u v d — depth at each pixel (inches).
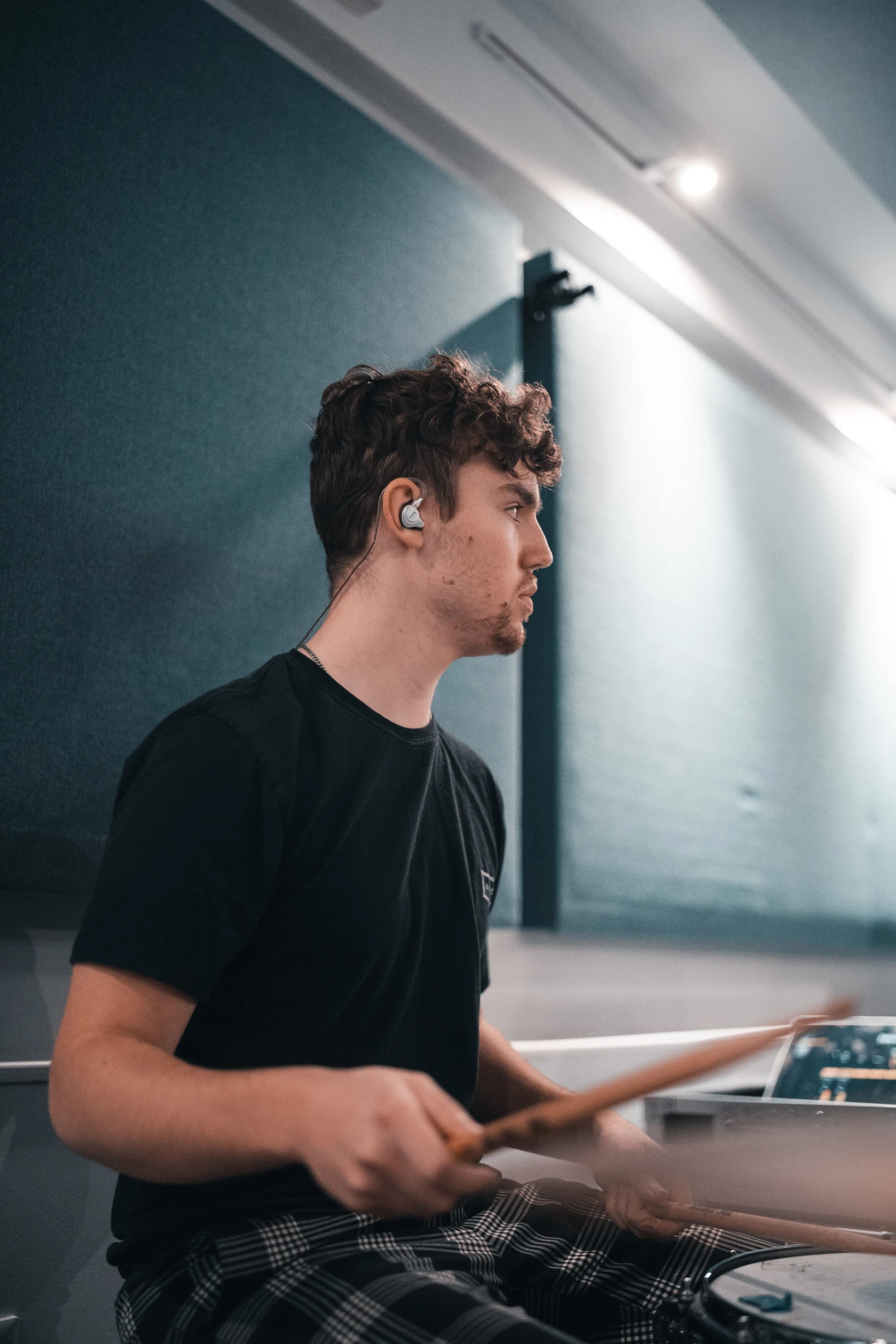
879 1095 53.7
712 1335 24.9
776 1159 36.7
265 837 29.6
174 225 52.2
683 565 85.4
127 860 27.4
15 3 47.2
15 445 44.4
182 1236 29.1
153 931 26.5
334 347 59.4
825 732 101.7
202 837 28.2
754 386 107.8
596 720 73.8
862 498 114.9
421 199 67.2
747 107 85.5
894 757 113.0
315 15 64.6
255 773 30.1
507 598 36.3
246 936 29.1
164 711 48.1
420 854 35.5
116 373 48.5
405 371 39.0
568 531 74.2
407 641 36.0
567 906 69.3
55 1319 41.8
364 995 31.8
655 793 78.3
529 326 77.7
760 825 89.9
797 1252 30.9
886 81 81.8
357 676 35.3
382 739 34.6
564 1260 34.4
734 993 90.3
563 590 72.9
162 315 50.9
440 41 72.9
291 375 56.7
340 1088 21.1
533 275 79.6
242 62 57.5
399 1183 20.0
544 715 71.5
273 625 53.4
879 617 114.3
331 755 32.6
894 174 93.7
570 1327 34.1
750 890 87.3
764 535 97.2
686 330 98.2
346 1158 20.1
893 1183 35.9
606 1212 36.9
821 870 97.2
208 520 51.3
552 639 72.1
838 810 101.6
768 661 94.8
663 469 85.1
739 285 101.0
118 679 46.6
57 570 45.1
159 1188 29.7
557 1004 72.4
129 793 29.8
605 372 80.4
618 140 86.2
